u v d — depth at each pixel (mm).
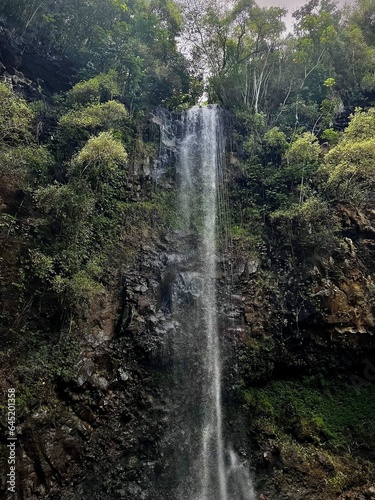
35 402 8688
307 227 13859
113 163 13023
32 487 7875
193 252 14141
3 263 9734
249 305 13109
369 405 11445
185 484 9727
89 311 10859
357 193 14133
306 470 9953
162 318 12047
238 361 12172
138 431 10102
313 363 12266
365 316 12430
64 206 10977
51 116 14047
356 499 9430
